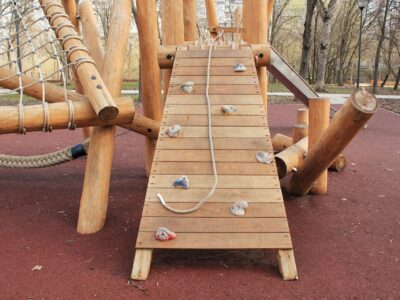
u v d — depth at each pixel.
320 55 22.05
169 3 5.42
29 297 2.84
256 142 3.82
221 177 3.53
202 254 3.46
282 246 3.10
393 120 12.57
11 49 4.24
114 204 4.72
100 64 5.11
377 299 2.83
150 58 5.28
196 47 5.09
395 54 39.31
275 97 19.73
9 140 9.01
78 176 5.87
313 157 4.21
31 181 5.62
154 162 3.66
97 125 3.85
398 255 3.50
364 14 31.36
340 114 3.55
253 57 4.91
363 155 7.49
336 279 3.09
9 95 18.09
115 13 4.51
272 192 3.43
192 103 4.23
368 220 4.28
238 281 3.03
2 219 4.27
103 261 3.36
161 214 3.29
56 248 3.59
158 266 3.26
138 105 15.22
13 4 5.02
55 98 4.62
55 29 4.44
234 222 3.22
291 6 40.38
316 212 4.50
